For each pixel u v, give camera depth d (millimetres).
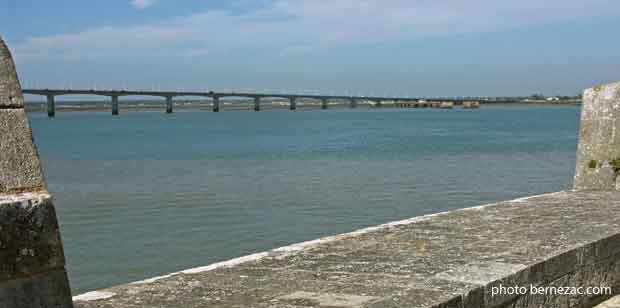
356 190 30641
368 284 5027
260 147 64812
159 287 5141
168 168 43719
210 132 102375
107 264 16984
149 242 19500
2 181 2953
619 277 6824
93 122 163625
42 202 2990
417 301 4480
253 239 19906
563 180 33844
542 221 7602
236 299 4758
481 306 4852
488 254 5906
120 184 34375
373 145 65188
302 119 175750
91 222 22906
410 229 7297
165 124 143625
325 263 5809
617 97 9992
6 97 3055
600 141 10125
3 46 3115
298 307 4500
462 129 102312
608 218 7707
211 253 18109
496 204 9016
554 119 156250
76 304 4703
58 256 3037
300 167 43188
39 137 90938
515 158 47844
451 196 28516
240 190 31172
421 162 45531
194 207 26125
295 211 24844
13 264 2871
